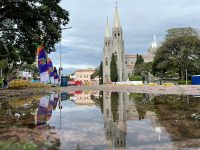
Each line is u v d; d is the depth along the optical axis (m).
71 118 11.77
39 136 7.41
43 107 17.22
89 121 10.77
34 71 90.88
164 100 21.25
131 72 158.50
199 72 83.88
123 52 153.75
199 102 18.64
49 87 56.78
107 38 154.62
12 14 26.27
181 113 12.64
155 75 97.12
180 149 5.95
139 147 6.21
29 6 26.25
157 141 6.80
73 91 45.72
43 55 42.22
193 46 81.12
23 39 29.31
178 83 76.75
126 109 15.41
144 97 26.16
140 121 10.51
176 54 83.81
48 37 29.28
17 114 13.32
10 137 7.13
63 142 6.75
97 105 18.64
